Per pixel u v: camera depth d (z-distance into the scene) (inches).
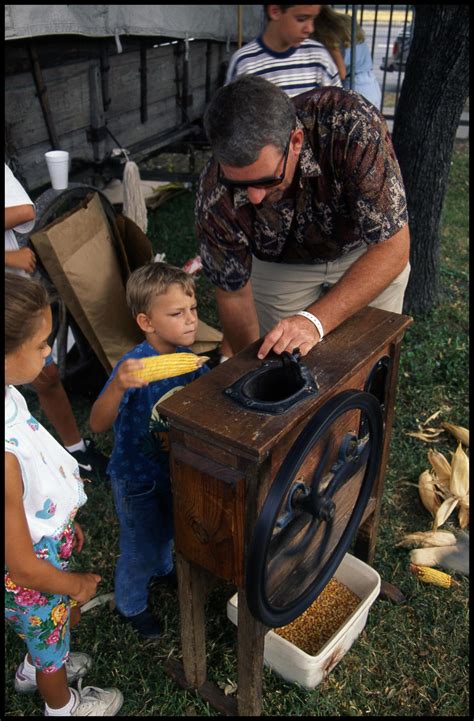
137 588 91.4
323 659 82.9
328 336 78.7
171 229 225.5
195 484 66.5
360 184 78.5
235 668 89.4
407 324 82.1
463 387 150.0
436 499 115.5
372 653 92.0
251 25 265.4
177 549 73.7
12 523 62.5
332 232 90.0
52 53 158.6
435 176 165.8
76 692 81.7
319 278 106.6
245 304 94.8
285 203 83.7
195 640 82.0
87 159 181.5
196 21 217.6
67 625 75.7
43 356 66.4
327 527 78.9
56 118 165.2
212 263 89.0
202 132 251.6
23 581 65.2
